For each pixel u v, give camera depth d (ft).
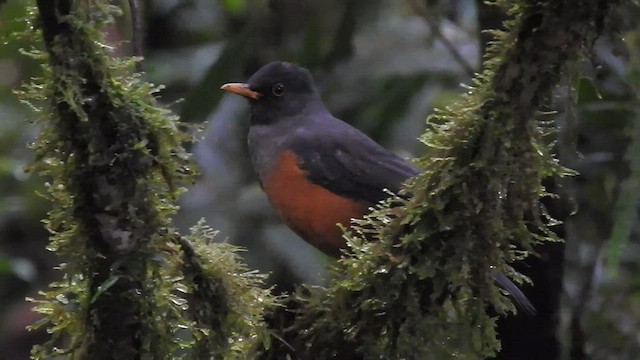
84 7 18.86
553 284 29.22
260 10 40.09
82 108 18.84
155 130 19.40
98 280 19.65
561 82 19.58
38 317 44.83
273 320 23.08
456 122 19.79
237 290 21.07
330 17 40.70
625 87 33.65
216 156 42.34
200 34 46.06
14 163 43.98
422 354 20.85
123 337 19.79
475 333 20.58
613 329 35.68
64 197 19.53
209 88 37.22
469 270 20.12
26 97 19.13
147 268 19.52
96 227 19.49
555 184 28.07
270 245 39.68
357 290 21.07
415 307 20.48
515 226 20.27
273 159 34.17
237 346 22.08
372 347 21.06
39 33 19.66
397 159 33.83
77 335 19.99
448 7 42.04
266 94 35.88
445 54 40.73
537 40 19.17
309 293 23.39
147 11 45.32
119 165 19.26
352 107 40.96
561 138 24.49
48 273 45.55
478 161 19.58
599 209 35.47
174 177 19.63
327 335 22.20
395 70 40.29
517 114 19.47
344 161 33.06
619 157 34.73
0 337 44.55
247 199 40.96
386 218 20.80
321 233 33.50
